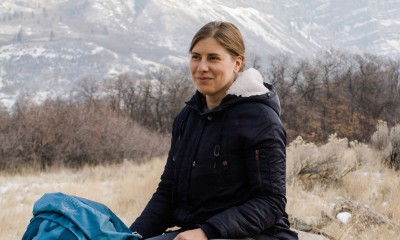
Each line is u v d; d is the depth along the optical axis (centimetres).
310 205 675
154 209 261
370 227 575
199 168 233
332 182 909
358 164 1103
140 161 2180
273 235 234
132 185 1062
